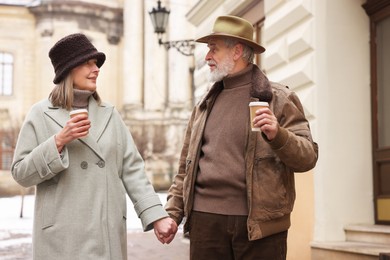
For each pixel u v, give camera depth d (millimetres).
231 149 3543
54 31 40594
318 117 6648
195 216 3664
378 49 6727
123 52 42531
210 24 11008
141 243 11008
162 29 14898
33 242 3096
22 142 3141
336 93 6660
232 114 3611
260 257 3451
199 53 11602
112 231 3125
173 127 39750
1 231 13945
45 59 40375
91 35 41562
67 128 2967
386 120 6578
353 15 6773
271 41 7875
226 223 3516
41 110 3178
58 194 3057
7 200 29453
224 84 3717
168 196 3998
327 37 6676
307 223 6707
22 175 3041
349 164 6637
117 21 42594
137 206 3311
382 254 4164
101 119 3248
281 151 3207
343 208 6590
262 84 3553
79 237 3031
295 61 7203
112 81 42438
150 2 41500
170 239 3326
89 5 41062
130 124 40250
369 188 6676
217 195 3561
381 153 6531
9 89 40188
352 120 6684
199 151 3707
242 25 3682
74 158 3094
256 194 3408
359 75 6742
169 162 38625
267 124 3100
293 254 6902
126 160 3340
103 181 3133
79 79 3225
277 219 3445
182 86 40375
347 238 6543
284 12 7473
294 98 3588
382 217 6492
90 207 3070
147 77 41031
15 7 40375
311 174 6707
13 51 40375
